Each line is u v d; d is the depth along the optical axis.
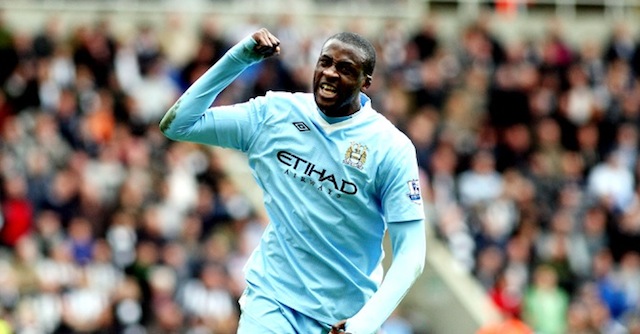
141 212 51.28
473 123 65.44
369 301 22.09
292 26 67.88
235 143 23.20
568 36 78.88
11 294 47.88
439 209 58.31
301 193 22.77
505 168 62.66
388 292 22.14
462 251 56.91
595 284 57.78
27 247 49.84
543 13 78.88
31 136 55.22
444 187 59.19
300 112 22.83
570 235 58.97
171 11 73.50
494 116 65.12
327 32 69.00
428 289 56.66
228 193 54.84
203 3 74.38
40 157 53.53
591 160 65.12
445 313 55.72
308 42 65.62
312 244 22.78
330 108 22.44
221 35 65.25
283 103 23.00
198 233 52.31
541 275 55.62
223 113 23.09
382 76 66.06
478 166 60.09
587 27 79.25
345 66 22.27
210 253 50.50
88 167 54.00
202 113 22.92
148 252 49.75
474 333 54.09
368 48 22.44
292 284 22.88
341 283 22.92
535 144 64.44
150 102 60.75
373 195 22.81
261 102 23.16
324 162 22.64
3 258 50.50
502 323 51.44
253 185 60.00
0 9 71.38
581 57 70.69
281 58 62.66
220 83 22.84
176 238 51.91
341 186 22.59
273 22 72.69
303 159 22.72
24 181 52.38
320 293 22.88
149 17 73.56
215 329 48.62
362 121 22.73
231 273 50.53
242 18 74.25
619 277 58.78
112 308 47.81
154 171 54.75
